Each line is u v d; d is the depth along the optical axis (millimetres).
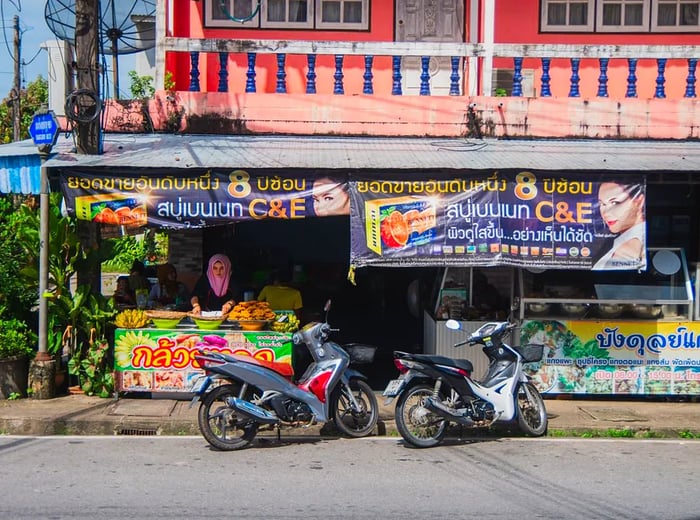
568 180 8852
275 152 9422
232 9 12633
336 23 12727
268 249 12922
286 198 8727
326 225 13000
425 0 12828
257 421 7598
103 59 10594
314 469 6938
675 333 9641
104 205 8672
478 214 8812
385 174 8750
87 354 9438
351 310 13211
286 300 10406
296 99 10695
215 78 12414
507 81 12617
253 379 7613
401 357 7789
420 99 10734
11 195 11797
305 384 7957
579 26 12648
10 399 9188
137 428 8289
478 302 10375
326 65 12539
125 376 9219
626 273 9750
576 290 9727
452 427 8414
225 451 7551
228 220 8750
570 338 9664
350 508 5859
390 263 8766
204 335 9227
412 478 6684
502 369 8211
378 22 12773
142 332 9203
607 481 6648
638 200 8852
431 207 8805
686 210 11641
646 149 9953
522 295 9711
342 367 8062
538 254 8859
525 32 12656
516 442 8078
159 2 10562
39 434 8211
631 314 9695
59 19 11812
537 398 8422
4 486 6309
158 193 8703
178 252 12539
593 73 12516
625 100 10734
